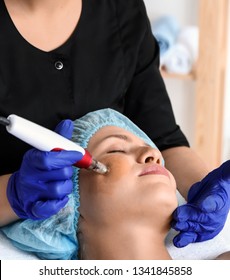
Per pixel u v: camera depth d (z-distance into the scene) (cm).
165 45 219
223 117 228
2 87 123
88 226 112
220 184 116
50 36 127
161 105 140
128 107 141
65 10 128
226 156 245
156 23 228
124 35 137
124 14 138
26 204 100
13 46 124
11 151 123
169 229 116
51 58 127
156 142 138
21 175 97
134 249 110
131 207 108
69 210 111
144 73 140
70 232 113
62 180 97
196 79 218
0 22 125
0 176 118
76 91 128
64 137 101
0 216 114
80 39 130
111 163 111
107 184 109
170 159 136
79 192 112
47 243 112
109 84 132
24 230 114
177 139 140
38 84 125
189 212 113
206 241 121
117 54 135
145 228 111
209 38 210
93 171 111
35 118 124
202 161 135
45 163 92
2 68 123
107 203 109
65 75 128
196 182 125
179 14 239
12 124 88
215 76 214
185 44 223
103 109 128
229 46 225
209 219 115
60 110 126
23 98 123
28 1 125
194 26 236
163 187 109
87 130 121
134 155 115
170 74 224
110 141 117
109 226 111
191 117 249
